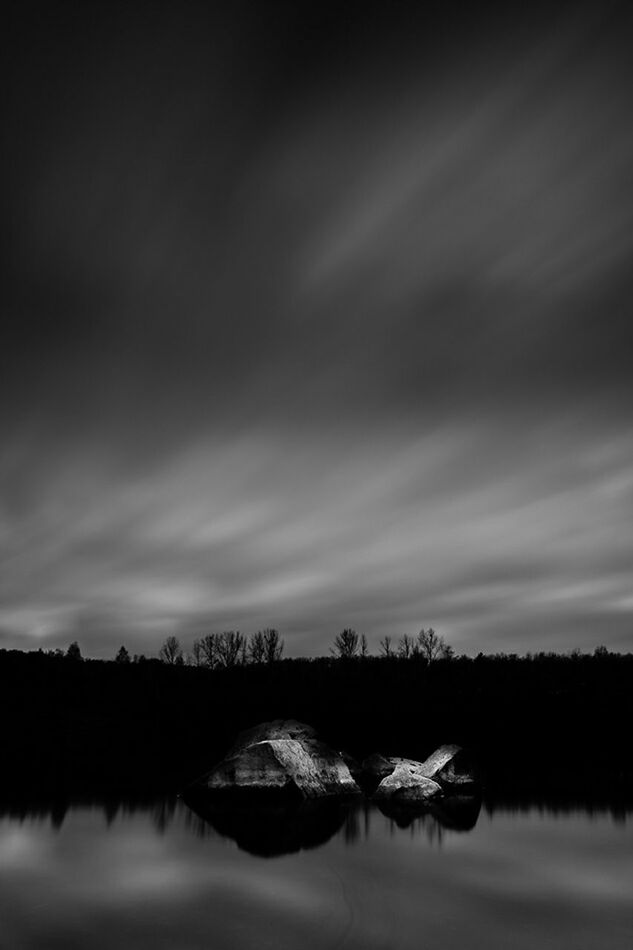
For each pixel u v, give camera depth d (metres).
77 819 30.25
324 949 14.27
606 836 27.20
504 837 27.06
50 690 79.62
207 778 37.66
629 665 81.75
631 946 14.52
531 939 14.99
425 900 18.16
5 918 16.58
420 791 37.28
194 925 16.00
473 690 80.06
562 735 65.81
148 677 87.56
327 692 81.50
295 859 23.17
